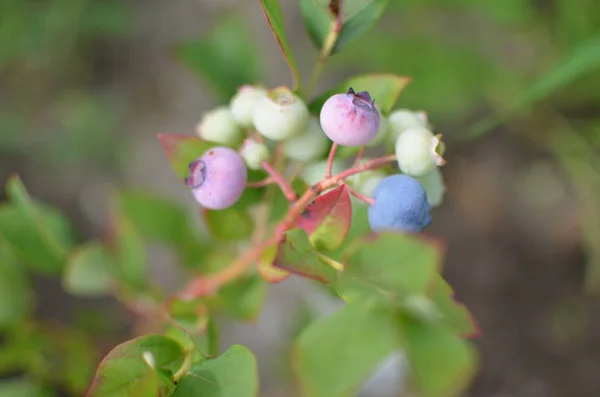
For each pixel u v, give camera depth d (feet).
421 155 0.73
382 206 0.72
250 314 0.91
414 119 0.76
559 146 1.46
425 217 0.73
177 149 0.79
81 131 1.49
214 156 0.75
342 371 0.76
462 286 1.44
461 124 1.48
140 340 0.73
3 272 1.02
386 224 0.72
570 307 1.42
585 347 1.40
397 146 0.74
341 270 0.70
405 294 0.70
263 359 1.37
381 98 0.77
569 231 1.45
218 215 0.87
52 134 1.51
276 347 1.36
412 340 0.75
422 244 0.67
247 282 0.92
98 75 1.57
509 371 1.39
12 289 1.03
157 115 1.56
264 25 1.53
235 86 0.97
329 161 0.74
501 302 1.43
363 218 0.83
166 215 1.04
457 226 1.46
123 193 1.03
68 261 1.01
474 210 1.47
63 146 1.49
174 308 0.86
